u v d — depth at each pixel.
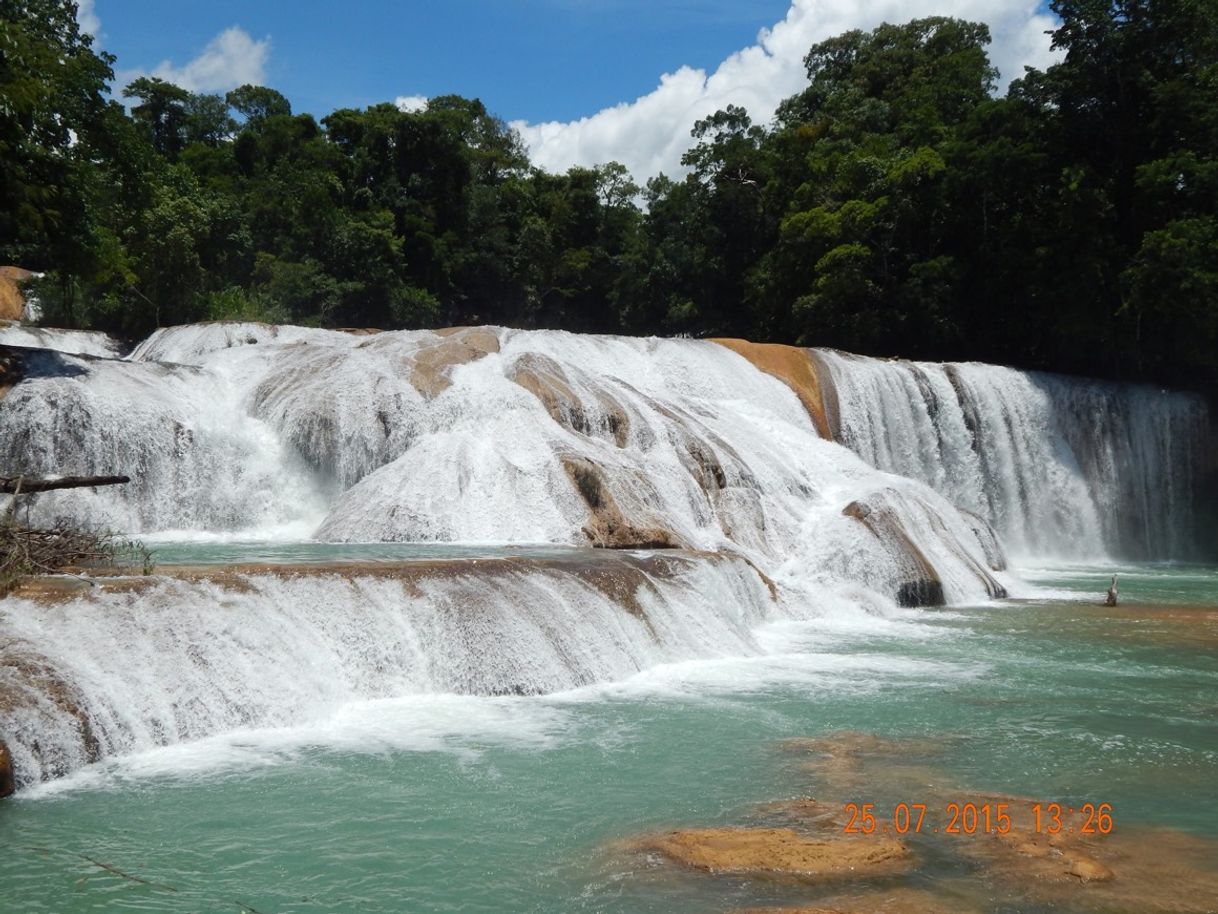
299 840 9.16
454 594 14.50
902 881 8.40
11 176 25.47
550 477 22.42
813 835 9.41
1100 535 39.09
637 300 73.19
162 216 43.41
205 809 9.73
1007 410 38.72
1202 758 12.00
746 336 63.53
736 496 24.83
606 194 82.25
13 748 9.94
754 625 19.69
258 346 29.75
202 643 12.12
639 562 17.78
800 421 34.16
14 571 12.63
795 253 53.91
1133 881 8.46
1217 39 42.31
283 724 12.17
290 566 13.97
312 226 59.12
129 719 11.04
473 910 7.94
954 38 70.44
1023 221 45.41
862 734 12.78
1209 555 40.72
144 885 8.20
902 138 56.81
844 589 22.53
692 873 8.57
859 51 76.62
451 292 73.00
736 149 65.19
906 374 37.41
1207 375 42.78
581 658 15.00
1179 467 41.06
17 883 8.13
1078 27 44.03
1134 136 43.91
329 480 24.56
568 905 8.02
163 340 34.19
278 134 69.31
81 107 29.88
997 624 21.25
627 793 10.50
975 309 47.81
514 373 26.72
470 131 78.62
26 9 29.98
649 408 27.20
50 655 10.95
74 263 28.20
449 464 22.83
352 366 26.47
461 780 10.75
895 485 28.48
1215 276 38.03
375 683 13.32
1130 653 18.20
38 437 22.50
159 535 22.56
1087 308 42.50
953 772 11.40
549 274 78.06
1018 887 8.30
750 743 12.30
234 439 24.38
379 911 7.90
